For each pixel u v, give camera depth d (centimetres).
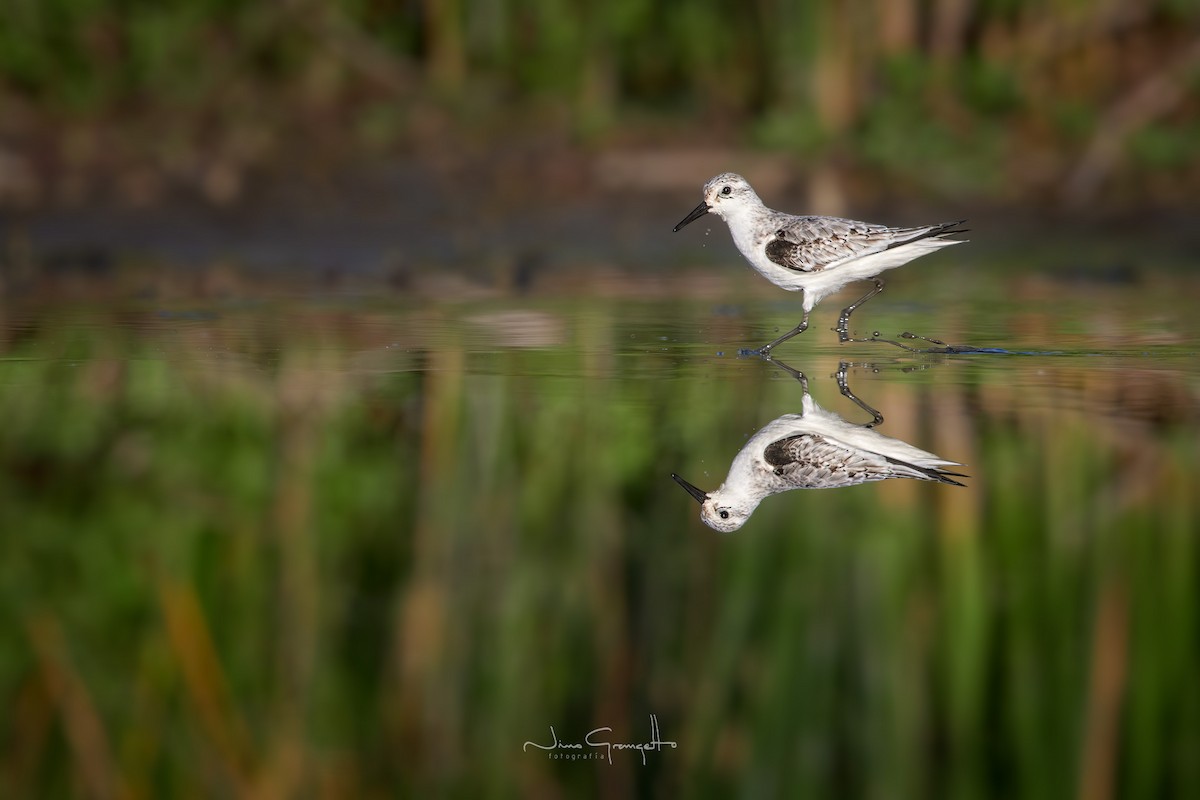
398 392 1220
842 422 1141
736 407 1184
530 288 1795
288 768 777
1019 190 2291
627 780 764
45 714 797
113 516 989
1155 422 1126
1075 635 866
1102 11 2481
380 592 916
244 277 1830
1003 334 1480
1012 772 783
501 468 1075
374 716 815
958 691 828
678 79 2466
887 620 877
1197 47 2434
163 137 2278
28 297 1675
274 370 1293
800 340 1473
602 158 2306
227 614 888
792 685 832
